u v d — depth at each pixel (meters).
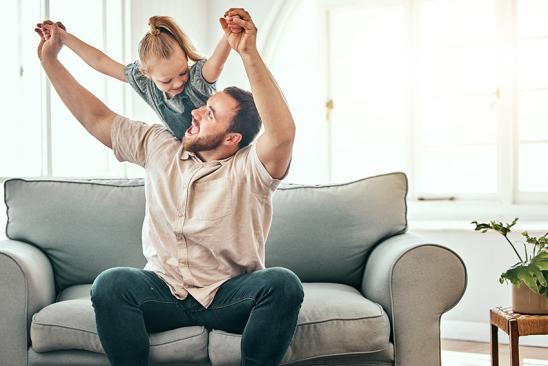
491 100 4.20
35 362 2.31
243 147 2.33
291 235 2.85
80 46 2.47
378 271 2.48
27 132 3.36
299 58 4.69
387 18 4.43
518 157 4.11
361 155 4.52
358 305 2.30
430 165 4.34
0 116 3.19
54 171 3.49
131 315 2.06
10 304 2.32
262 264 2.28
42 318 2.27
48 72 2.46
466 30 4.25
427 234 3.88
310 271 2.83
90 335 2.23
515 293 2.43
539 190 4.07
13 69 3.27
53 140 3.49
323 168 4.58
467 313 3.81
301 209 2.88
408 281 2.34
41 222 2.78
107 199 2.86
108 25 3.93
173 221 2.25
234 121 2.32
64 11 3.59
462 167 4.27
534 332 2.34
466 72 4.26
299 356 2.23
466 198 4.25
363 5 4.46
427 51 4.34
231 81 4.60
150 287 2.14
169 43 2.38
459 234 3.81
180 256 2.22
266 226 2.28
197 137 2.34
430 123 4.34
